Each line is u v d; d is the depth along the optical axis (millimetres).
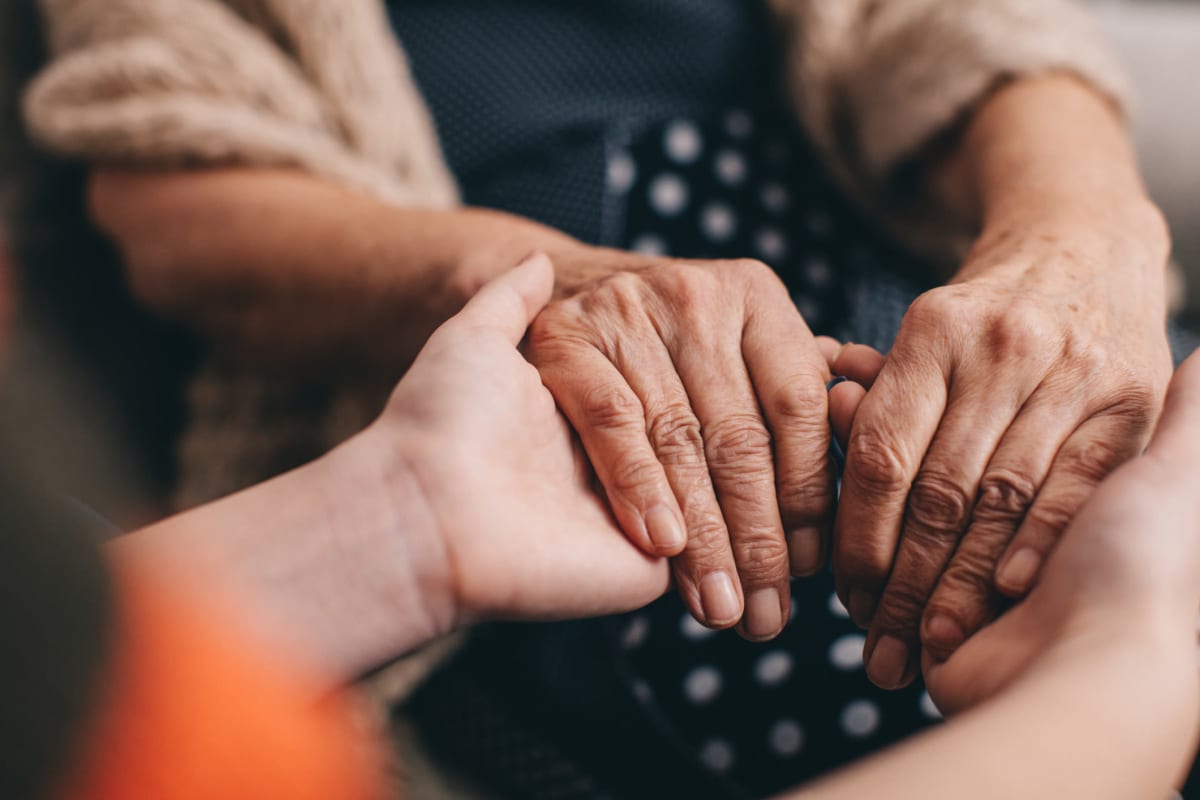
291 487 385
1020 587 370
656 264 492
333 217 605
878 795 242
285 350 634
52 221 792
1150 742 267
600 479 429
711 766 526
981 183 642
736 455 436
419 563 376
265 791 158
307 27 700
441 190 700
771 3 788
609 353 455
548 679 597
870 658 428
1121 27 1059
